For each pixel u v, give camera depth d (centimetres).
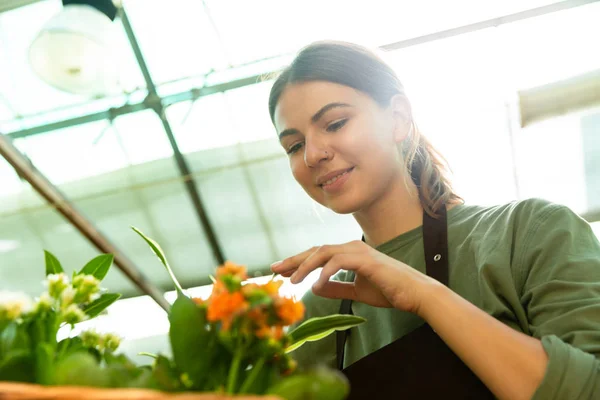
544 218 104
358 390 97
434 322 87
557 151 563
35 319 65
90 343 68
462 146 565
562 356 78
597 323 85
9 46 523
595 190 579
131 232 648
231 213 640
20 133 562
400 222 122
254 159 599
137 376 61
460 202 126
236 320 55
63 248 654
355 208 117
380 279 92
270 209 637
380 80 121
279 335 59
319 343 125
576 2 481
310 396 48
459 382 93
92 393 45
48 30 344
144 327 694
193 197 625
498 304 99
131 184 607
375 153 115
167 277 686
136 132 576
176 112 566
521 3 490
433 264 112
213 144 590
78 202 615
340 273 134
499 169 575
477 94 534
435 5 494
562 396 75
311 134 115
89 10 358
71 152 582
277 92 122
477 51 515
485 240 108
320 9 503
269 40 525
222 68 541
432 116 548
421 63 524
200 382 60
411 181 124
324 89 114
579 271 93
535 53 507
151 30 518
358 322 74
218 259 673
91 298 70
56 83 366
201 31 521
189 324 60
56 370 56
